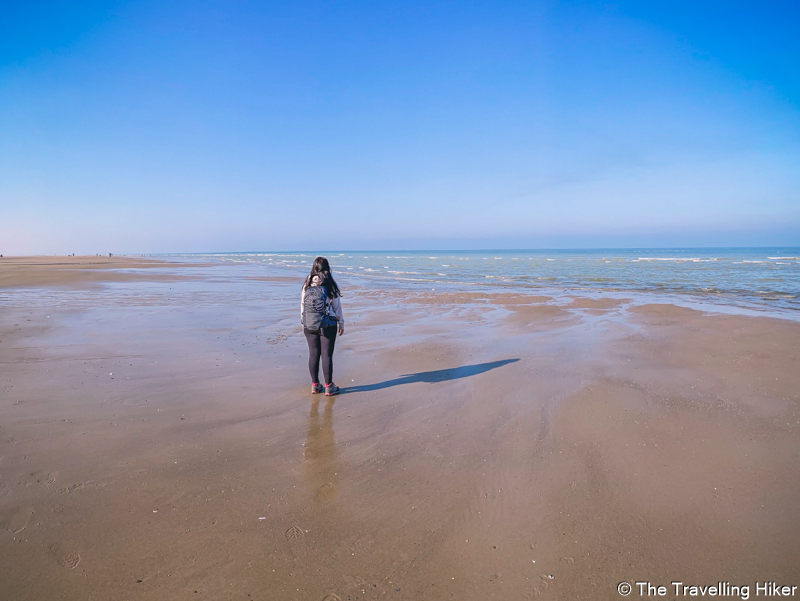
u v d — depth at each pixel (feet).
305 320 15.93
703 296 50.26
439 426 13.44
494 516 8.92
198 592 6.86
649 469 10.77
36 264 135.23
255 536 8.18
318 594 6.91
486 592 7.00
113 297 45.75
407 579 7.25
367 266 143.84
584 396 15.87
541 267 122.72
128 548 7.73
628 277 81.61
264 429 13.10
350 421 13.82
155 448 11.58
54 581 6.93
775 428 13.00
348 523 8.65
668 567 7.52
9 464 10.37
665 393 16.16
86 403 14.64
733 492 9.71
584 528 8.54
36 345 22.68
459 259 220.84
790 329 26.96
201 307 39.37
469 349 23.73
